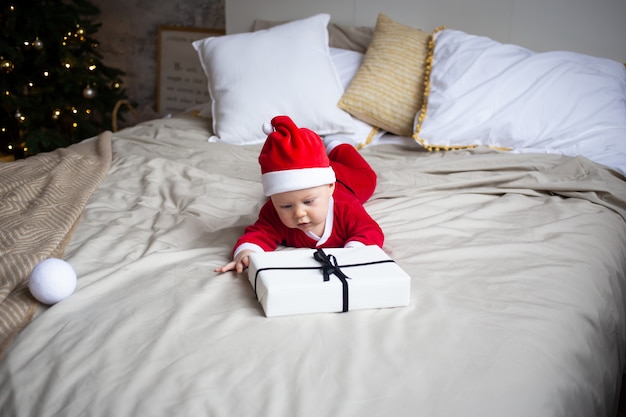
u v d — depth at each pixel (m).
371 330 1.00
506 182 1.80
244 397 0.83
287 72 2.40
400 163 2.08
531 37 2.59
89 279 1.17
